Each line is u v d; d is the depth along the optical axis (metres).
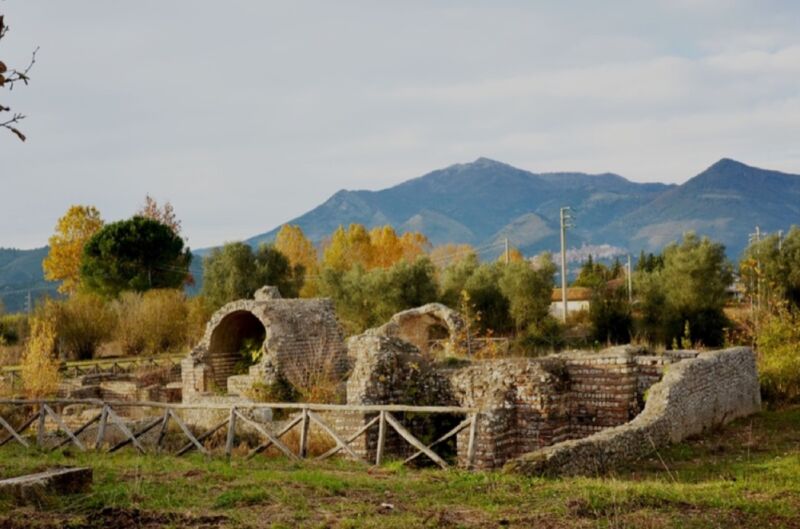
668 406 17.92
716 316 48.50
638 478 13.98
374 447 18.48
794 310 31.88
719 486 11.86
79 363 46.78
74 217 84.69
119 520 9.00
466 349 34.81
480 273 57.50
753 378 23.78
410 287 57.28
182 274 74.62
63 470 10.66
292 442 18.22
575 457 13.62
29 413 25.95
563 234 57.56
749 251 52.19
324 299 32.19
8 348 47.31
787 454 16.22
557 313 69.25
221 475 12.46
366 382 19.27
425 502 10.59
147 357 50.78
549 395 19.09
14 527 8.50
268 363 28.38
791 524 9.47
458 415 19.53
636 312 54.09
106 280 70.50
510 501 10.61
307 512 9.76
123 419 22.45
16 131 6.61
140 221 72.62
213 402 25.75
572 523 9.35
